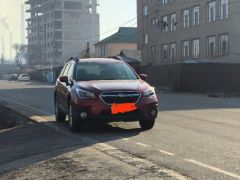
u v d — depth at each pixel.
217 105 23.25
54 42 149.25
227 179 7.44
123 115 12.33
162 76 47.44
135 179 7.54
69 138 11.96
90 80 13.27
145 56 72.81
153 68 49.25
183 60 60.88
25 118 17.70
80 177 7.82
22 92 40.38
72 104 12.74
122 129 13.49
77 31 168.88
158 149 10.10
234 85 40.72
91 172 8.12
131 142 11.09
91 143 11.05
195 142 11.01
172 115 17.56
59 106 15.27
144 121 13.18
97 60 14.16
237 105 23.28
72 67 14.16
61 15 166.38
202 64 41.66
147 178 7.57
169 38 65.12
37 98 30.42
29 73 116.31
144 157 9.24
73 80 13.44
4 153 10.81
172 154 9.51
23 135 13.27
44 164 9.02
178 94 38.75
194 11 59.09
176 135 12.19
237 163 8.59
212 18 55.16
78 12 169.38
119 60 14.24
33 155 10.09
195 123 14.89
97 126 14.21
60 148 10.60
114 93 12.32
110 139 11.62
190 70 42.84
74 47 166.25
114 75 13.52
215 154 9.48
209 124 14.62
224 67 40.56
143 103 12.44
